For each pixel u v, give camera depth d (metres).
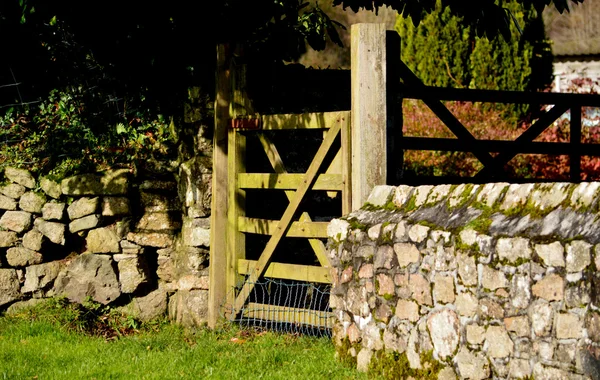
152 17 7.89
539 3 7.91
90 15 7.91
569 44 19.47
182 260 8.02
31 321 7.78
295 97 7.99
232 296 7.64
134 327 7.95
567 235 4.35
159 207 8.27
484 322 4.87
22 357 6.53
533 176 12.43
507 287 4.70
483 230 4.94
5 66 8.63
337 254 6.34
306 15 8.49
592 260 4.15
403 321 5.61
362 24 6.49
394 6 7.84
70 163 8.51
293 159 8.12
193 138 8.07
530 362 4.54
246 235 7.92
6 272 8.38
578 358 4.23
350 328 6.16
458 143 7.54
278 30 8.24
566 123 13.38
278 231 7.28
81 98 8.77
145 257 8.24
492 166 7.76
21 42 8.43
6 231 8.40
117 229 8.21
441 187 5.63
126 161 8.51
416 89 7.35
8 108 8.62
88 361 6.38
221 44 7.70
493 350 4.80
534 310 4.52
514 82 15.38
